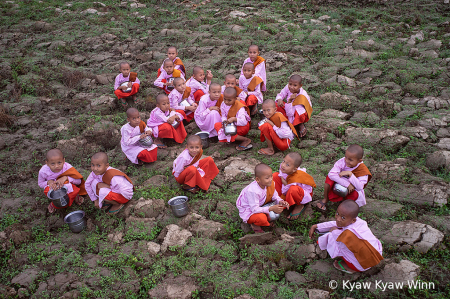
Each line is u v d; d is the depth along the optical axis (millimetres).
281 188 4734
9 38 11281
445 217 4402
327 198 4770
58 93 8211
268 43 10273
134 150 5781
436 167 5289
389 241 4152
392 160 5535
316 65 8633
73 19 12938
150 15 13336
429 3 12672
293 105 6117
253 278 3914
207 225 4598
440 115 6371
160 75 7832
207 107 6535
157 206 4941
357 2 13344
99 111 7496
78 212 4848
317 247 4199
